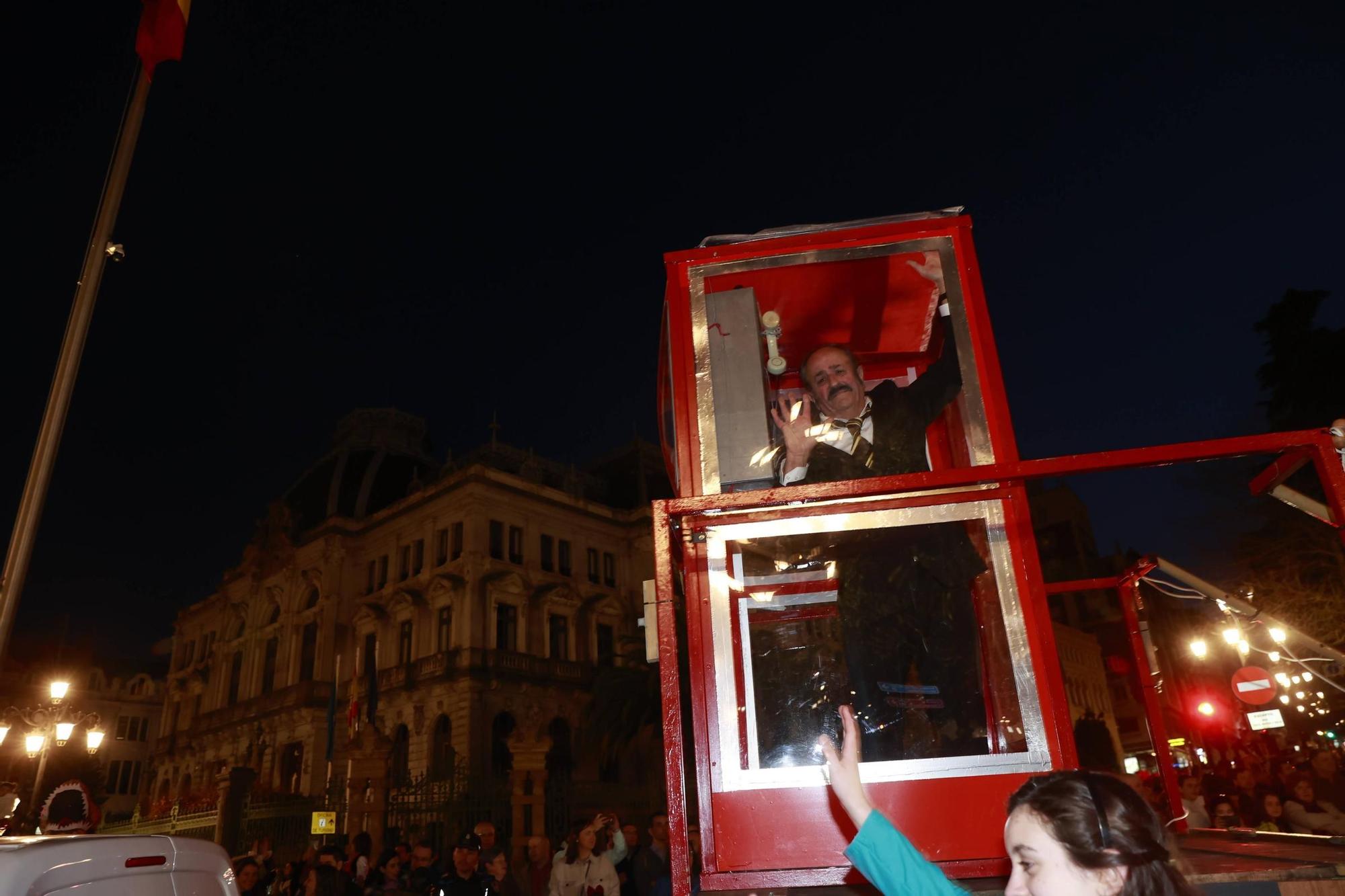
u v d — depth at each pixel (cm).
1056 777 137
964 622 272
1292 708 1327
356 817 1850
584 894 877
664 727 211
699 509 228
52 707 1306
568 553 3728
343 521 3928
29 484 362
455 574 3391
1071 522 3123
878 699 256
